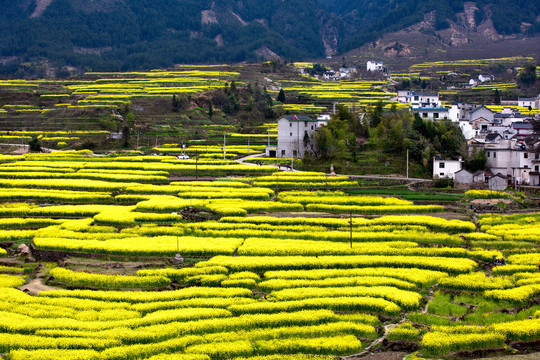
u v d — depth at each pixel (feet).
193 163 582.76
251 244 335.06
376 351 226.99
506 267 301.84
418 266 305.53
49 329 232.53
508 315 252.62
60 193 456.45
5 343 220.43
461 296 273.95
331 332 235.40
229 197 448.65
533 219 390.42
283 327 238.48
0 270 309.22
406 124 605.73
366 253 323.98
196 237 351.67
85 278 287.89
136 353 216.74
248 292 270.67
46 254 329.11
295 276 289.12
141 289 282.15
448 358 221.05
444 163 514.27
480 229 378.12
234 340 227.20
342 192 470.39
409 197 453.17
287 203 431.43
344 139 574.56
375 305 255.09
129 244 331.36
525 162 498.69
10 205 427.33
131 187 476.95
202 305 256.52
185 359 211.61
